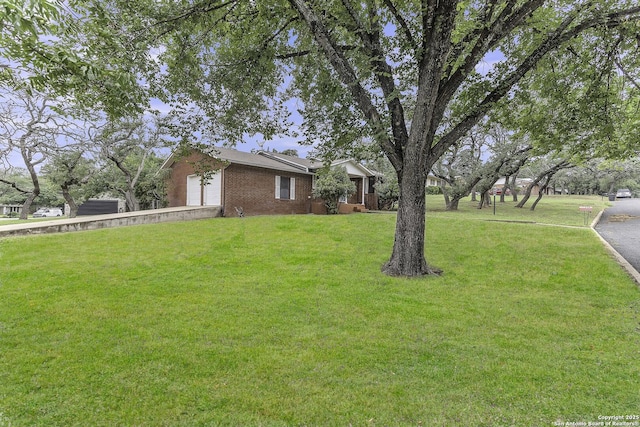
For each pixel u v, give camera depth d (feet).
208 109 23.07
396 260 20.12
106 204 74.64
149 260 21.76
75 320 12.83
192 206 47.98
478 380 9.09
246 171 49.70
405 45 19.35
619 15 19.29
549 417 7.57
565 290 17.04
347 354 10.54
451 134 20.30
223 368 9.61
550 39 19.74
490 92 21.22
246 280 18.56
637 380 9.07
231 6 20.74
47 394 8.25
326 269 20.80
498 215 53.21
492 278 19.12
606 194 131.85
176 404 7.95
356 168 64.18
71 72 10.16
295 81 25.27
